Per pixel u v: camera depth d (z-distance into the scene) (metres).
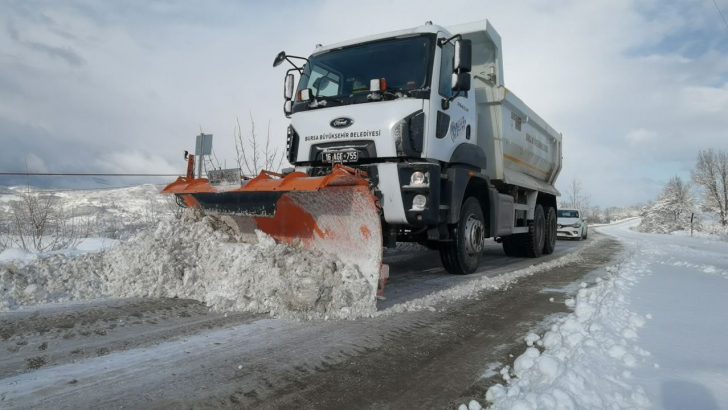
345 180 3.79
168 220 4.79
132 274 4.41
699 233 36.38
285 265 3.94
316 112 5.02
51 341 3.01
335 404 2.16
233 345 2.98
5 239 7.86
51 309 3.80
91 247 7.72
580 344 2.87
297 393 2.27
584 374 2.29
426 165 4.54
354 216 3.96
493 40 7.05
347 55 5.36
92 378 2.41
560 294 4.94
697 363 2.51
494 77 7.15
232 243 4.54
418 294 4.76
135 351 2.83
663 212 48.59
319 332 3.30
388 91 4.79
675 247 13.84
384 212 4.60
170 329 3.29
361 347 3.00
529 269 7.04
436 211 4.69
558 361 2.46
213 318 3.59
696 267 7.55
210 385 2.35
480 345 3.11
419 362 2.75
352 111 4.77
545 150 9.94
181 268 4.37
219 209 4.62
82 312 3.71
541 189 9.30
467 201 5.99
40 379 2.39
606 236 23.11
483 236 6.30
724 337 3.03
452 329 3.48
